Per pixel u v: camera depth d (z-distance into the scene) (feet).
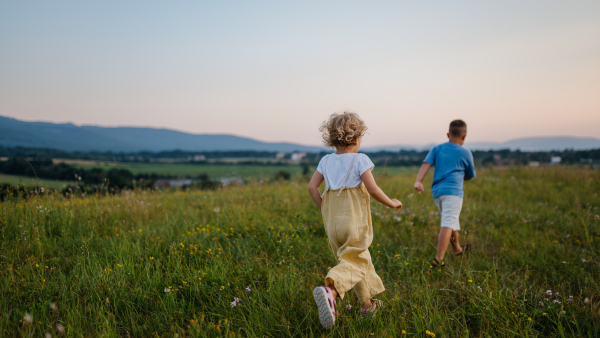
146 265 9.89
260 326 7.26
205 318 7.86
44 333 7.04
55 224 13.73
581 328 7.30
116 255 10.75
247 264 10.46
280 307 8.09
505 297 8.53
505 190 25.90
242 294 8.57
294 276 9.47
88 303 8.30
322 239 13.52
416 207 19.29
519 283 9.80
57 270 9.90
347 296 8.91
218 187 26.37
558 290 9.35
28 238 11.85
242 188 25.62
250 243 12.76
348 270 7.37
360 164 7.79
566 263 10.98
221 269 9.87
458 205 11.67
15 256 10.57
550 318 7.66
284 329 7.36
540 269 10.96
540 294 8.89
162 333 7.38
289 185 27.71
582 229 14.92
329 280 7.06
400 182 29.71
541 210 18.86
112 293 8.56
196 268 10.23
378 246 12.40
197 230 13.97
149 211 17.03
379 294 9.04
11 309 7.80
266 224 14.48
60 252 11.30
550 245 12.95
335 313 7.19
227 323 7.04
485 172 36.78
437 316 7.54
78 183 19.16
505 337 7.02
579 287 9.21
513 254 12.10
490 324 7.58
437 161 12.57
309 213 17.76
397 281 9.89
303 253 11.81
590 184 26.50
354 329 7.18
